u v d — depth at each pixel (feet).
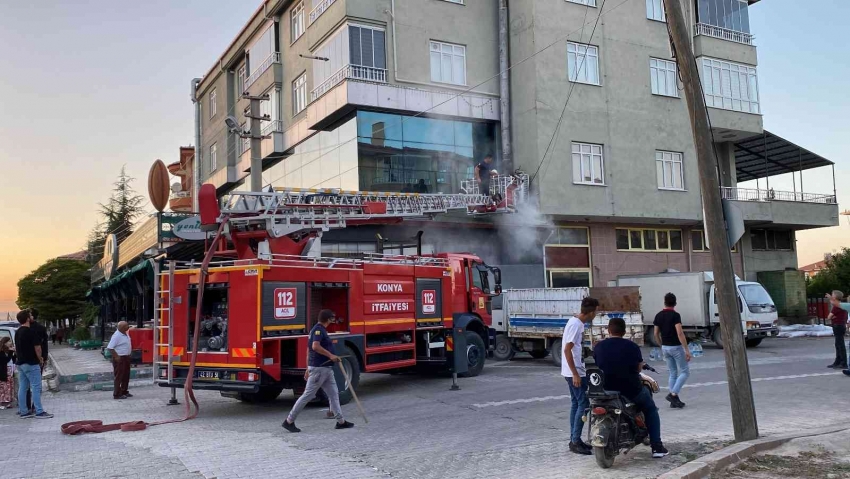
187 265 38.19
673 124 96.37
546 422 31.91
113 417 35.70
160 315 38.11
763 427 29.07
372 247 75.25
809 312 116.06
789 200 109.60
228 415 36.17
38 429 32.40
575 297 58.44
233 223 40.86
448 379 50.60
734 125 99.76
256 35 106.32
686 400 37.09
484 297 56.08
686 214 95.76
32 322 37.70
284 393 45.11
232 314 35.17
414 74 80.38
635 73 93.40
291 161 93.76
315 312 39.45
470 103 84.64
